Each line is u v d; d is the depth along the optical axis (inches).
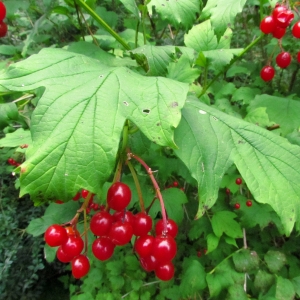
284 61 8.9
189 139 4.0
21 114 7.5
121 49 7.7
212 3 5.8
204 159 3.9
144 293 9.7
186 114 4.2
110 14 9.4
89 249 8.3
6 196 12.2
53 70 3.4
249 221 8.8
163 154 8.0
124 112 3.2
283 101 8.1
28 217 12.0
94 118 3.1
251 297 8.8
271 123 7.7
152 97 3.3
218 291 8.1
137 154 5.5
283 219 3.7
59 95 3.2
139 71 6.5
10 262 10.6
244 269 8.4
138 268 10.0
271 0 6.9
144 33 6.6
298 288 8.1
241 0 5.4
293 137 7.5
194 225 9.7
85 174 2.9
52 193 2.9
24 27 14.5
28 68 3.4
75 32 11.9
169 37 12.6
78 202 9.3
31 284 11.8
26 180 2.8
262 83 10.4
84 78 3.4
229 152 4.0
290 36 10.5
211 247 8.7
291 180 3.8
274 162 3.9
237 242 10.3
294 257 9.8
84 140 3.0
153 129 3.1
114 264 10.1
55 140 2.9
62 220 9.1
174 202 7.7
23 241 11.7
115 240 3.8
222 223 8.9
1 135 11.5
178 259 10.6
